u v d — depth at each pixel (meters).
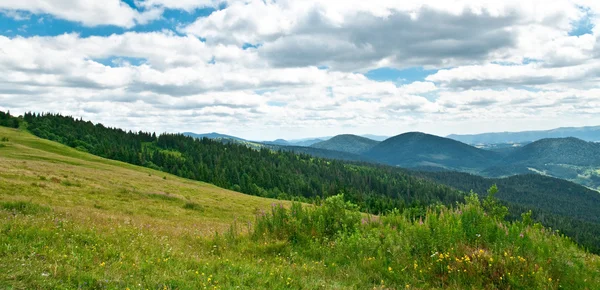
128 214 22.59
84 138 179.12
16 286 5.21
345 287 7.03
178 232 13.38
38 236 8.19
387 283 7.68
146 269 6.90
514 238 9.06
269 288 6.64
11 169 34.59
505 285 7.58
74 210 15.53
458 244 9.10
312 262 9.12
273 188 165.25
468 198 11.54
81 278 5.89
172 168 154.12
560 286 7.45
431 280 8.01
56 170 42.81
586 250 9.93
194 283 6.32
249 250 10.16
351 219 12.19
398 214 12.62
